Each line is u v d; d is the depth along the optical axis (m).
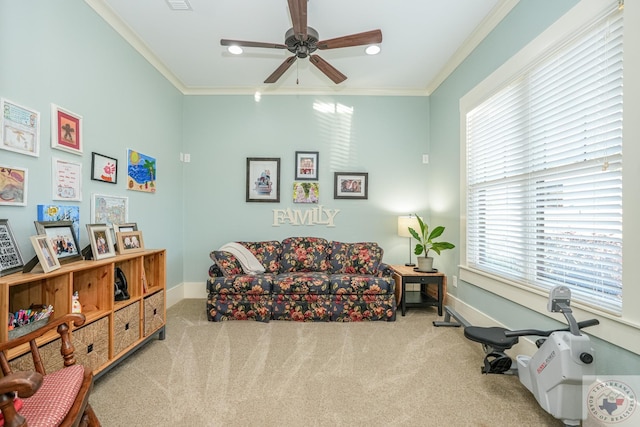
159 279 2.75
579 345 1.51
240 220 4.28
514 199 2.51
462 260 3.31
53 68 2.07
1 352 1.24
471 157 3.19
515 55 2.41
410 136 4.26
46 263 1.66
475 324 3.04
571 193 1.93
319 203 4.29
